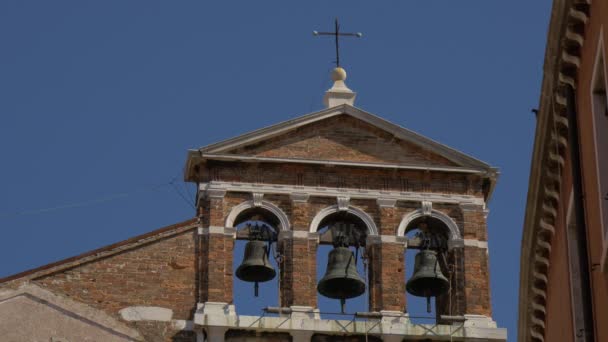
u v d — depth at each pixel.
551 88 46.47
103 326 56.56
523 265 52.41
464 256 58.91
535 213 50.12
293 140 60.12
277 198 59.19
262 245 58.31
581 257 44.78
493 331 57.25
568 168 47.28
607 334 43.12
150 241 58.03
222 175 59.31
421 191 59.91
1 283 56.50
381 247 58.72
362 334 56.75
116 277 57.38
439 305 59.59
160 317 56.91
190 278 57.66
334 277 57.53
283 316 56.94
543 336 53.41
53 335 56.16
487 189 60.47
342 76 62.16
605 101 43.72
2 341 55.72
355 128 60.53
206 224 58.59
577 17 44.34
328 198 59.38
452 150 60.16
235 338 56.53
